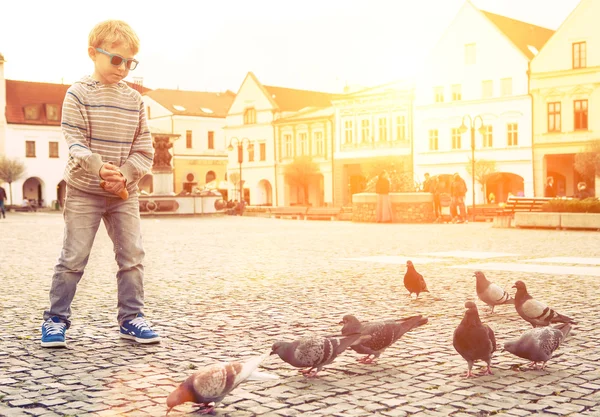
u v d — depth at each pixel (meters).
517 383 4.60
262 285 9.75
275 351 4.66
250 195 71.81
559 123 50.25
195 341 5.99
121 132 5.80
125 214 5.95
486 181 51.47
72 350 5.62
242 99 71.88
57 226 30.22
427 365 5.10
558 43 50.06
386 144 59.16
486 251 15.30
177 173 78.44
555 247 16.36
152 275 11.11
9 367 5.05
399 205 32.28
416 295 8.38
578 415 3.92
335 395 4.32
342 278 10.52
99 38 5.67
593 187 50.28
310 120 65.44
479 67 53.34
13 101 74.62
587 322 6.78
